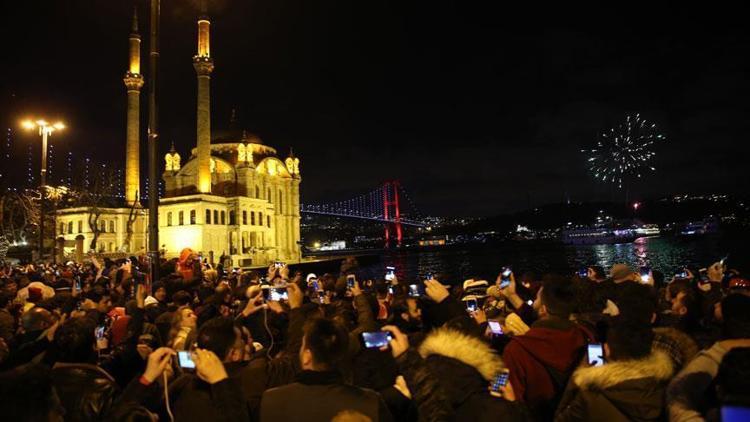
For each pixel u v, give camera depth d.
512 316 6.79
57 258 53.97
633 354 4.13
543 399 4.93
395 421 4.82
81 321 6.49
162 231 80.00
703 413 3.85
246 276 12.98
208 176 81.81
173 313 7.85
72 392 4.98
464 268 105.81
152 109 15.24
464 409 4.20
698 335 6.76
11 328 8.08
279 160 101.75
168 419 5.12
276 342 8.21
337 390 4.33
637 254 120.25
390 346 4.88
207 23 82.88
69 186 72.19
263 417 4.30
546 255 144.88
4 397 3.61
